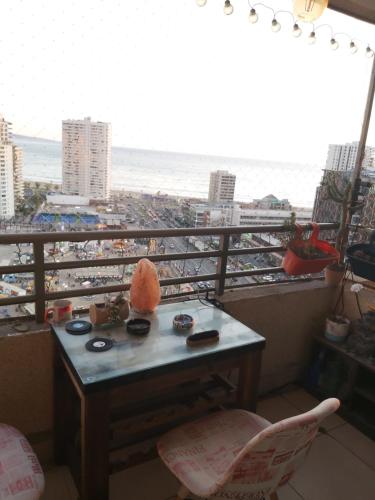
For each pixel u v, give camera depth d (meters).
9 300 1.85
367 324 2.53
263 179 2.46
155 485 1.93
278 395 2.77
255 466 1.22
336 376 2.63
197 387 1.97
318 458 2.18
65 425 1.93
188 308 2.08
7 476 1.29
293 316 2.73
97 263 2.00
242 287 2.68
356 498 1.93
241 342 1.72
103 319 1.77
